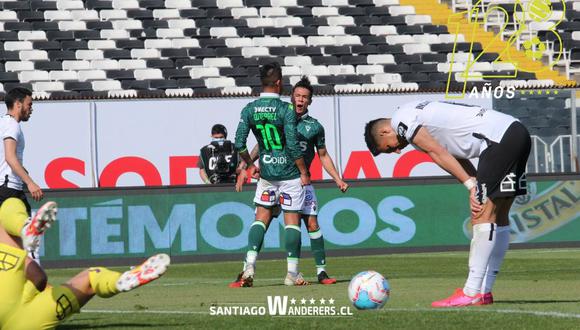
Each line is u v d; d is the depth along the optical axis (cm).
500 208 2830
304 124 4162
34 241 1928
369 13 10494
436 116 2758
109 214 6109
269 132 4006
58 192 6041
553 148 7162
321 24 10269
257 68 9469
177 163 7144
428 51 10025
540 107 7188
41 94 8919
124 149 7081
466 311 2664
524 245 6606
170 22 10000
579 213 6681
